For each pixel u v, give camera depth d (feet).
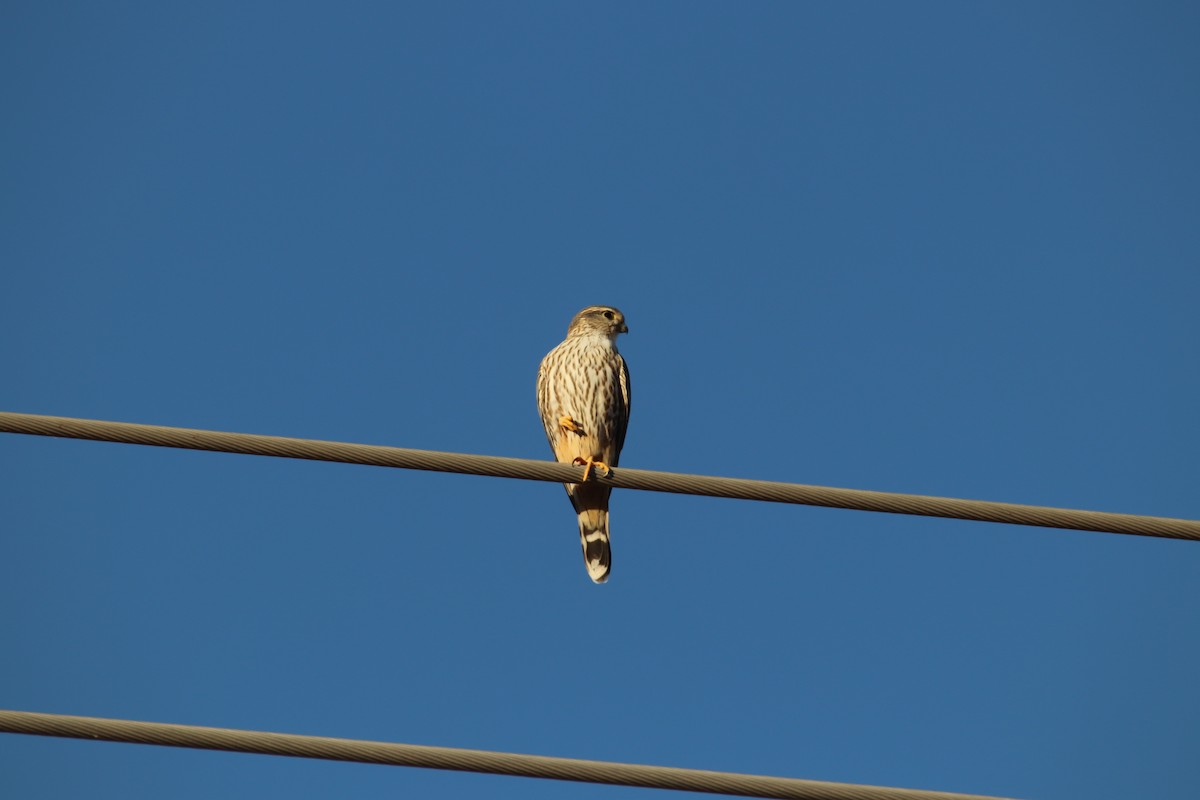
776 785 36.17
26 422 38.14
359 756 35.70
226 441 38.86
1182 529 39.27
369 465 39.47
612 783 36.01
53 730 35.14
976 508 39.52
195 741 35.50
